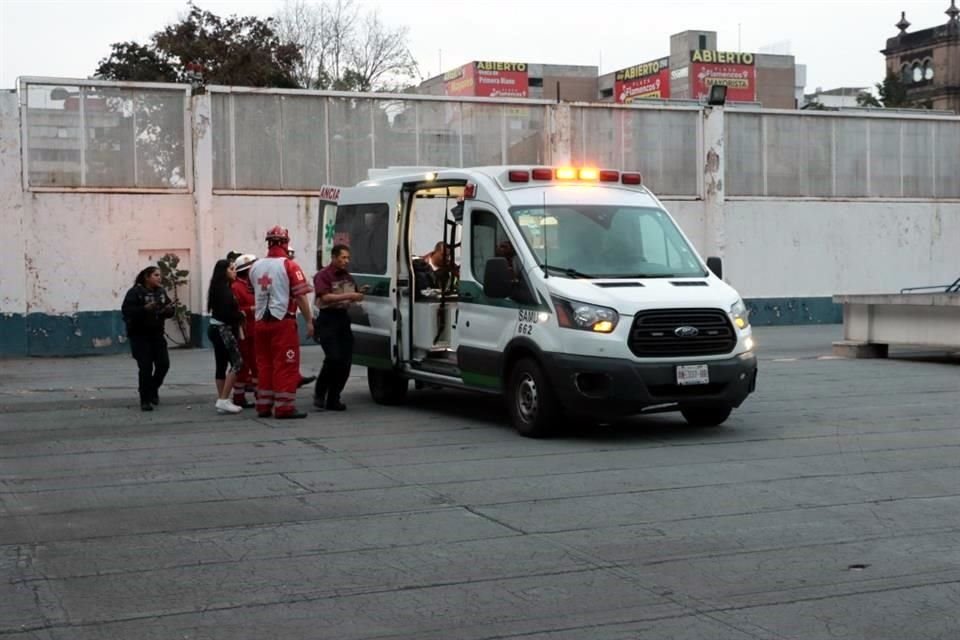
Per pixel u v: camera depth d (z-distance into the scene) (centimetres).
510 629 591
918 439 1149
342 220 1555
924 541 757
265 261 1342
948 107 9444
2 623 608
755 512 841
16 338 2469
